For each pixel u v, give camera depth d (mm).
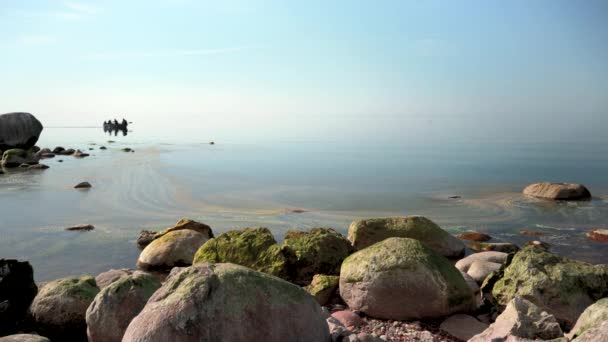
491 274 11391
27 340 7469
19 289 10297
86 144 71625
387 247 10477
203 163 45219
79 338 9297
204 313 5871
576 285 9719
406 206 24438
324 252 12938
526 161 46094
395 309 9672
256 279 6488
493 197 26891
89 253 16391
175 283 6434
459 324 9328
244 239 13406
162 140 84250
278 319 6172
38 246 17203
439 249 15883
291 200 26219
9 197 26906
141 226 20109
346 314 9688
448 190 29500
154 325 5809
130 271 11391
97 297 8305
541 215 22016
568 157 49438
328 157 53156
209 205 24734
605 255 15875
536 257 10484
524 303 8070
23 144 49844
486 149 62281
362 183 32719
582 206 24047
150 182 32594
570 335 7660
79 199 26312
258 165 44062
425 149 64312
